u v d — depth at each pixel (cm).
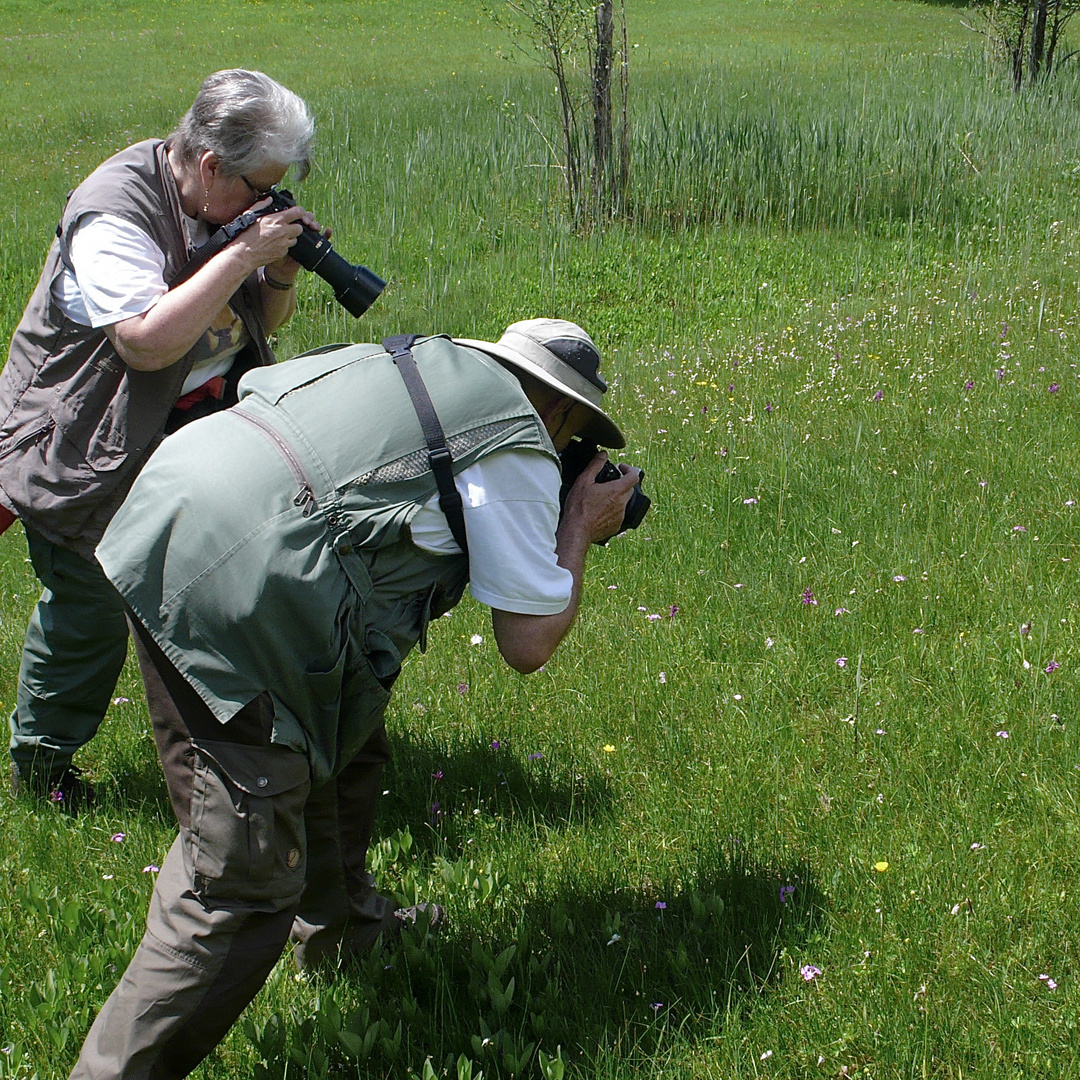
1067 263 793
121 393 264
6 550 488
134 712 357
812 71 1866
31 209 1112
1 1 3039
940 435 514
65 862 290
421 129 1336
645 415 583
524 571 208
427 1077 213
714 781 306
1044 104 1255
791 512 456
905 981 236
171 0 3130
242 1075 228
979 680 336
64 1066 227
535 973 248
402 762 328
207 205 261
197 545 195
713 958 247
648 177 1026
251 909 203
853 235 962
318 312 818
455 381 210
